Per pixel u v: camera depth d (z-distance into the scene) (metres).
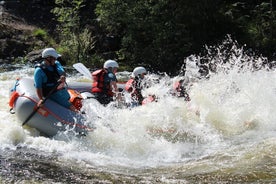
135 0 19.72
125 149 8.84
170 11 19.98
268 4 22.81
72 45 19.81
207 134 9.52
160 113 9.93
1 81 14.53
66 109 9.39
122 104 10.38
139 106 10.28
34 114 9.29
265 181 7.31
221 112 10.30
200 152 8.74
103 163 8.19
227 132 9.67
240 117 10.17
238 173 7.66
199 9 20.31
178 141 9.20
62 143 8.99
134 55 20.05
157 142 9.11
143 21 19.73
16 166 7.80
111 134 9.12
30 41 20.69
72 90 10.69
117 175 7.64
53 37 21.45
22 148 8.65
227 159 8.30
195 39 20.75
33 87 9.94
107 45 20.81
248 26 22.36
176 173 7.76
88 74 11.12
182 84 10.99
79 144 8.97
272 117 10.22
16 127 9.12
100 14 20.44
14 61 18.83
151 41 20.55
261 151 8.57
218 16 21.94
